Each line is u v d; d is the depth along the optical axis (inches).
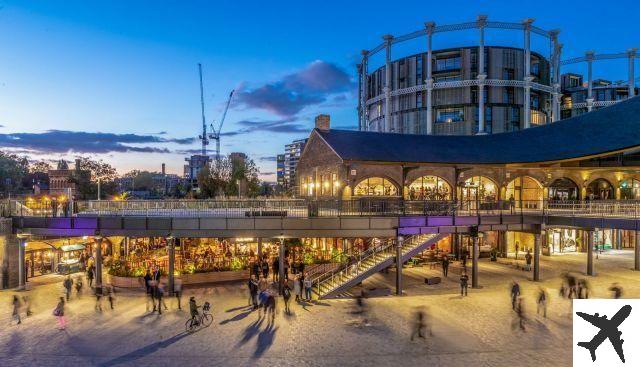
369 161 1370.6
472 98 2834.6
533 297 1047.0
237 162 3080.7
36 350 719.1
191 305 825.5
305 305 984.9
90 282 1182.9
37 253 1342.3
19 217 1160.8
